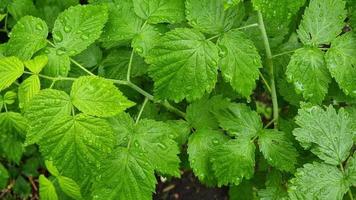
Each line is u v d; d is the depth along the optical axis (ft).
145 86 2.80
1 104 2.53
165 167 2.32
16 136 2.70
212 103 2.53
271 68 2.56
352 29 2.46
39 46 2.38
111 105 2.19
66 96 2.22
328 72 2.41
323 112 2.39
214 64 2.31
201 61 2.31
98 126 2.19
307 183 2.35
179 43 2.32
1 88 2.27
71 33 2.37
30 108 2.19
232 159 2.42
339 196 2.36
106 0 2.55
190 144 2.48
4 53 2.49
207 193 3.53
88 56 2.67
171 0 2.44
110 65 2.67
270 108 3.42
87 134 2.18
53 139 2.18
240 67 2.34
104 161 2.29
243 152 2.43
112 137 2.19
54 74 2.34
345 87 2.41
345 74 2.40
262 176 2.89
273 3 2.23
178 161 2.34
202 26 2.38
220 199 3.52
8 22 3.01
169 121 2.53
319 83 2.41
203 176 2.48
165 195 3.51
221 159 2.42
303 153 2.59
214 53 2.32
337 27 2.42
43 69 2.36
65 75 2.34
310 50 2.41
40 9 2.84
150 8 2.43
